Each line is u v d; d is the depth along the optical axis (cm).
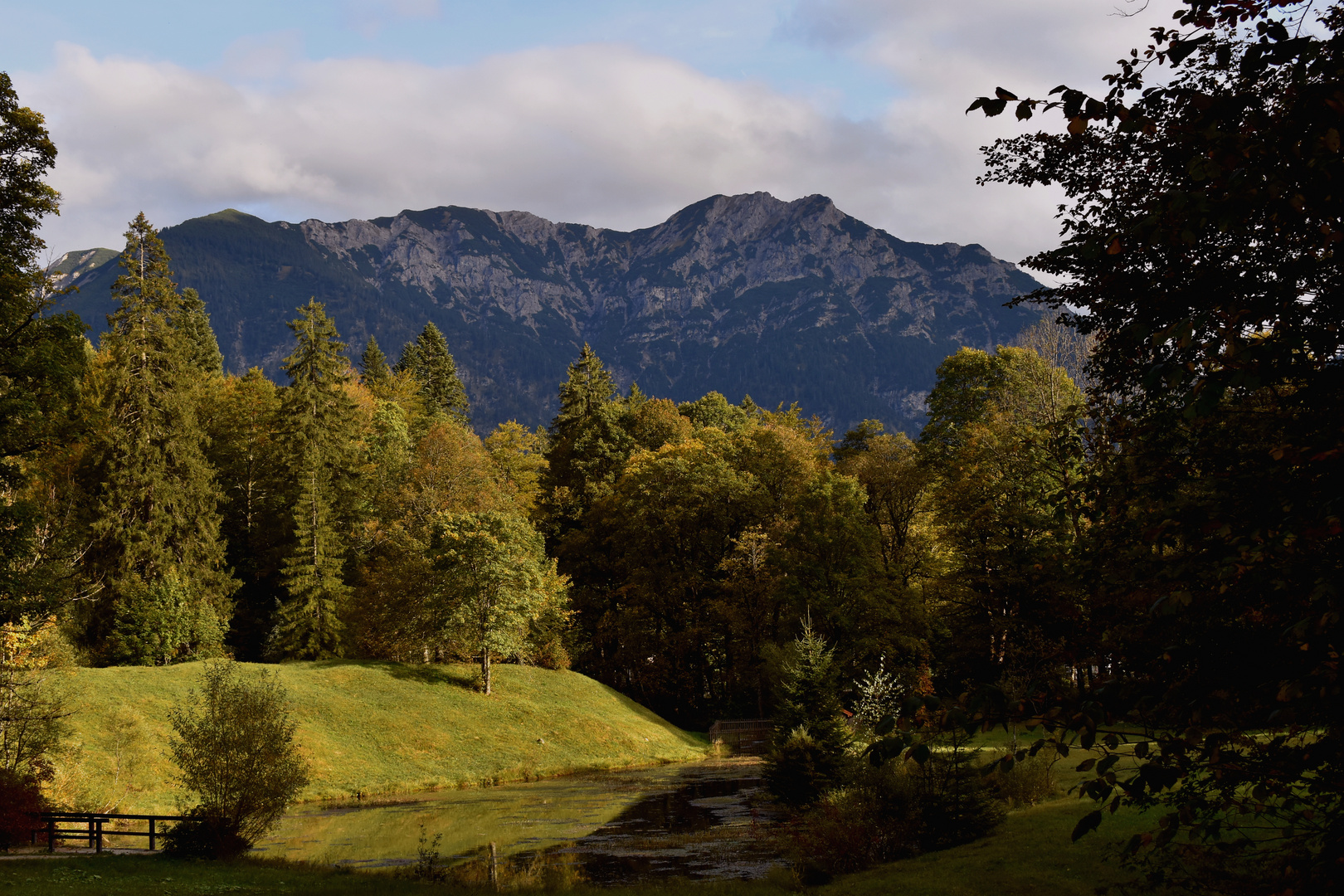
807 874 2042
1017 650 3700
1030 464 3950
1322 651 499
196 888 1873
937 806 2117
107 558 5231
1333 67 470
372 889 1947
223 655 5269
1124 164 1147
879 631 5134
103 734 3591
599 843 2783
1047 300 1220
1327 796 516
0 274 2414
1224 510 566
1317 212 513
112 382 5434
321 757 4047
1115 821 1997
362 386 8738
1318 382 541
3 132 2511
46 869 1950
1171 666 591
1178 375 489
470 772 4284
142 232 5722
